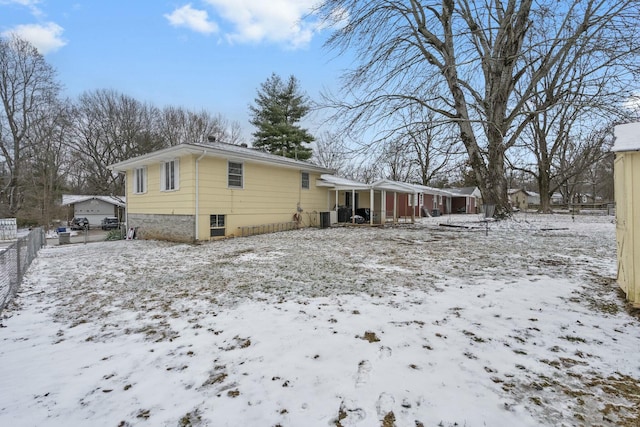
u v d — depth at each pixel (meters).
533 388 2.10
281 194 14.67
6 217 25.47
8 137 25.56
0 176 26.48
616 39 8.29
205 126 34.47
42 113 26.31
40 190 28.30
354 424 1.80
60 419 1.94
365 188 16.52
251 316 3.56
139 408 2.03
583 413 1.85
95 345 2.98
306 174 16.39
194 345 2.89
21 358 2.74
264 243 9.90
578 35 8.73
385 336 2.93
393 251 7.75
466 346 2.71
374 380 2.23
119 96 29.02
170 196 11.91
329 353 2.64
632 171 3.59
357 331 3.06
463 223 15.50
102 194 33.12
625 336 2.88
